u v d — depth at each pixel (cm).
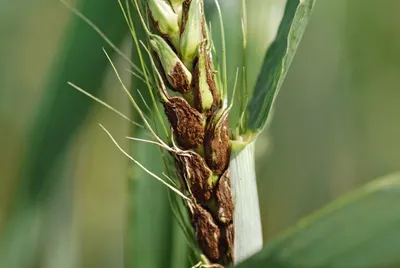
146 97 25
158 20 21
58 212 29
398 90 42
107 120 42
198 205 22
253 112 22
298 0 22
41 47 43
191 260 23
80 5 27
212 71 22
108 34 27
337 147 38
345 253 19
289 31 22
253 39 26
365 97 41
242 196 22
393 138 42
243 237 22
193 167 22
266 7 26
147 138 26
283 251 19
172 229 26
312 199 38
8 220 29
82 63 27
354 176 40
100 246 44
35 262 29
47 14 43
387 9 42
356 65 41
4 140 44
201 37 21
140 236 26
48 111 28
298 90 36
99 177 45
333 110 38
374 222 19
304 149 37
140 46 25
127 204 26
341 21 37
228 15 26
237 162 22
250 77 26
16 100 43
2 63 43
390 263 19
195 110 22
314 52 37
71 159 29
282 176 38
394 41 43
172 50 22
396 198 18
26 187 28
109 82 32
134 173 26
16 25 43
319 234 19
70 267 30
